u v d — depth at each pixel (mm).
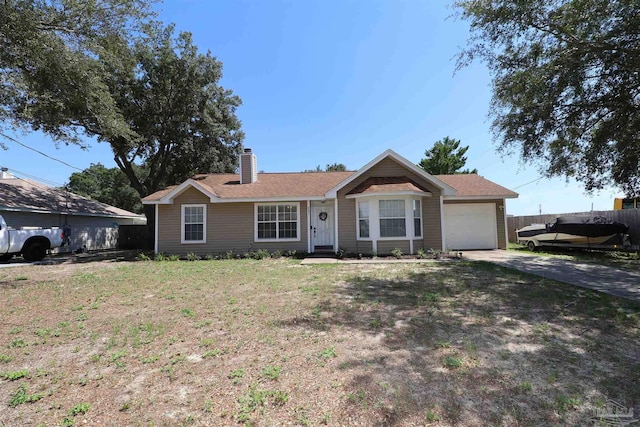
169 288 8156
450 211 16688
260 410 2934
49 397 3230
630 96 8570
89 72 11680
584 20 8273
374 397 3088
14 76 10047
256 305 6375
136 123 21156
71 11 10711
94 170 46781
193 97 22219
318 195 15234
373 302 6371
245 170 17203
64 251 19391
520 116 9953
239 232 15781
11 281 9430
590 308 5859
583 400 3016
